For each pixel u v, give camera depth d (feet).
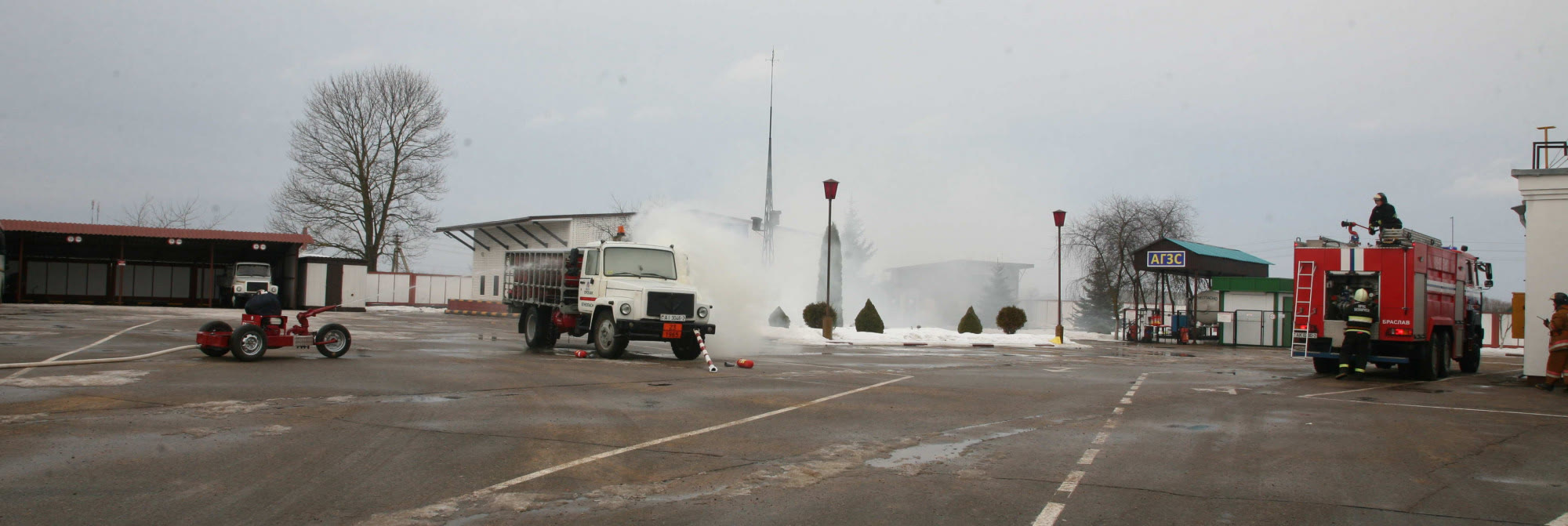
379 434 26.16
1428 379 56.24
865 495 19.99
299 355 51.78
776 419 31.27
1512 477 23.08
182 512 17.37
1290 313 111.04
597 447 25.13
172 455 22.40
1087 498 20.04
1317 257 58.08
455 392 36.63
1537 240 53.57
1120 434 29.45
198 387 35.32
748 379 46.29
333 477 20.67
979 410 35.35
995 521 17.92
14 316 84.23
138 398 31.89
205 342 47.21
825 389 42.06
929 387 44.21
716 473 22.04
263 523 16.79
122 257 136.26
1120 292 172.04
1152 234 167.43
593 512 18.11
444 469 21.81
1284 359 81.97
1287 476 22.77
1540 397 44.62
